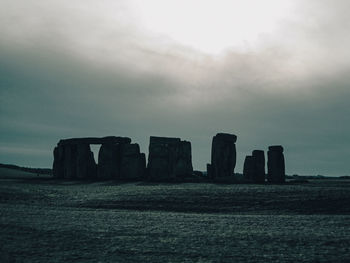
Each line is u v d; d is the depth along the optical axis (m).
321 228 19.56
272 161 53.66
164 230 18.56
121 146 58.25
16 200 31.61
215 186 42.22
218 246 15.35
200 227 19.56
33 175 74.25
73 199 32.53
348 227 19.92
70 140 61.16
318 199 29.61
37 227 18.53
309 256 13.93
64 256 13.55
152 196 32.44
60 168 62.59
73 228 18.52
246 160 55.22
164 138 56.22
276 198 30.55
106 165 58.00
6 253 13.76
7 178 60.44
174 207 28.69
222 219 22.58
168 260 13.27
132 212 25.91
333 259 13.56
